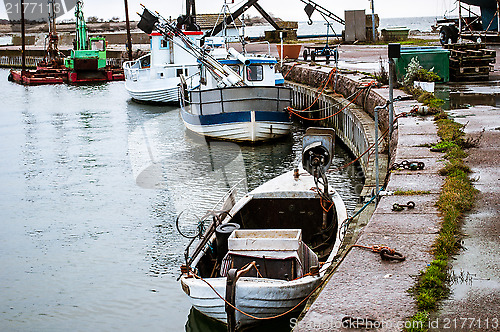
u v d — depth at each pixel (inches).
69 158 836.6
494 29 1326.3
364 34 1809.8
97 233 521.7
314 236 406.6
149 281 424.5
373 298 223.1
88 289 414.9
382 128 628.1
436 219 298.7
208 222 524.7
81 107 1386.6
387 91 735.7
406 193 341.7
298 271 316.2
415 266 247.8
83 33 2182.6
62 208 597.9
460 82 840.3
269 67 930.1
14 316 380.8
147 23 1010.7
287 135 904.3
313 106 1051.3
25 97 1646.2
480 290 224.8
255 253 322.0
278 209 419.8
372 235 282.5
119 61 2511.1
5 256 477.1
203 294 304.8
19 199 635.5
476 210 311.6
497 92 725.3
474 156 415.8
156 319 369.7
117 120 1153.4
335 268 262.7
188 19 1343.5
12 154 878.4
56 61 2263.8
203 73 995.3
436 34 2396.7
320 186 430.0
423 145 450.6
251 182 676.7
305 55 1380.4
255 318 294.4
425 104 622.8
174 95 1267.2
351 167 725.9
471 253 259.1
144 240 501.4
